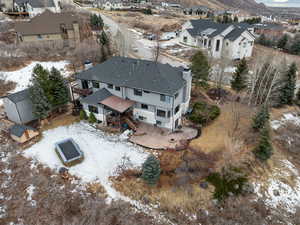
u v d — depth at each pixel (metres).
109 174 22.22
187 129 28.67
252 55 59.75
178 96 27.44
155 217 19.08
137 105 28.86
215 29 59.88
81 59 45.75
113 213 18.95
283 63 38.38
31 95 26.62
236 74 36.59
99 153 24.62
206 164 23.28
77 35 55.09
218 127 28.80
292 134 31.95
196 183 21.56
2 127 27.80
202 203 20.28
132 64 30.22
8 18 67.94
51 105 28.22
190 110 31.64
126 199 20.19
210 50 56.28
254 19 103.88
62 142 25.11
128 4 138.50
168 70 29.33
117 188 20.97
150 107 27.92
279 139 30.50
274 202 21.64
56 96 28.73
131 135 27.22
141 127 28.66
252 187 21.86
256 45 70.88
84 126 28.73
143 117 29.30
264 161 24.94
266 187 22.69
